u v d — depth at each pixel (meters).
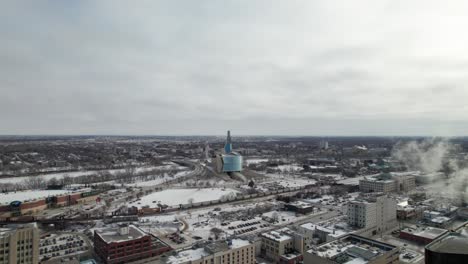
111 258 165.38
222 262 150.75
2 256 148.12
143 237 175.88
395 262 147.75
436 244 60.53
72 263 158.62
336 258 138.88
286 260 172.38
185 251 155.00
